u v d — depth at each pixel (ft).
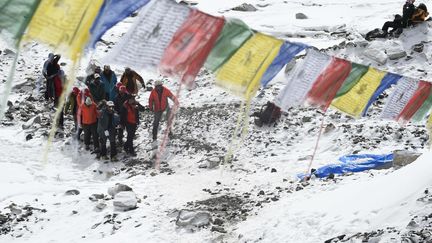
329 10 248.52
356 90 68.49
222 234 91.04
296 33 211.41
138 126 151.64
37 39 38.52
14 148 136.87
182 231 92.89
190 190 112.88
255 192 109.70
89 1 38.88
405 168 94.68
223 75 50.47
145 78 185.06
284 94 62.75
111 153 132.77
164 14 44.50
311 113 146.82
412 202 80.69
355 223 82.28
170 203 106.01
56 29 38.65
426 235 71.77
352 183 99.55
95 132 135.44
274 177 116.78
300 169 119.75
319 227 84.53
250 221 95.09
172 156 134.21
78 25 39.01
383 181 92.38
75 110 142.72
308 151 130.41
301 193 102.68
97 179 124.88
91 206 104.73
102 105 131.03
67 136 145.48
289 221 89.71
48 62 159.53
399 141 127.03
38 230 97.45
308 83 63.26
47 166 129.59
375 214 82.48
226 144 138.51
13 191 113.50
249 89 52.37
